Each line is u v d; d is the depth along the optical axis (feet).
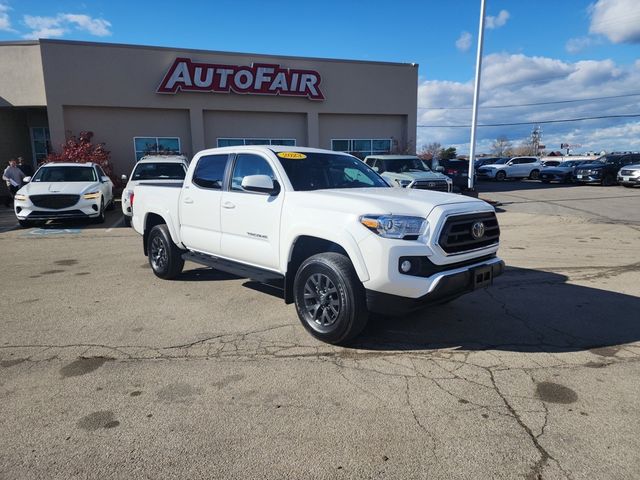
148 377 12.07
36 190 38.09
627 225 38.91
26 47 61.05
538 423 9.87
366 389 11.39
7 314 17.04
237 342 14.38
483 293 19.51
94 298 19.06
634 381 11.71
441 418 10.09
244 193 16.87
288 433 9.57
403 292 12.43
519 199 60.54
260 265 16.61
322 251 15.48
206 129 67.00
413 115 76.18
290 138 71.10
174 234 20.58
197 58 63.87
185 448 9.08
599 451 8.91
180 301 18.62
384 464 8.58
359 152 72.84
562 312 17.03
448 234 13.02
